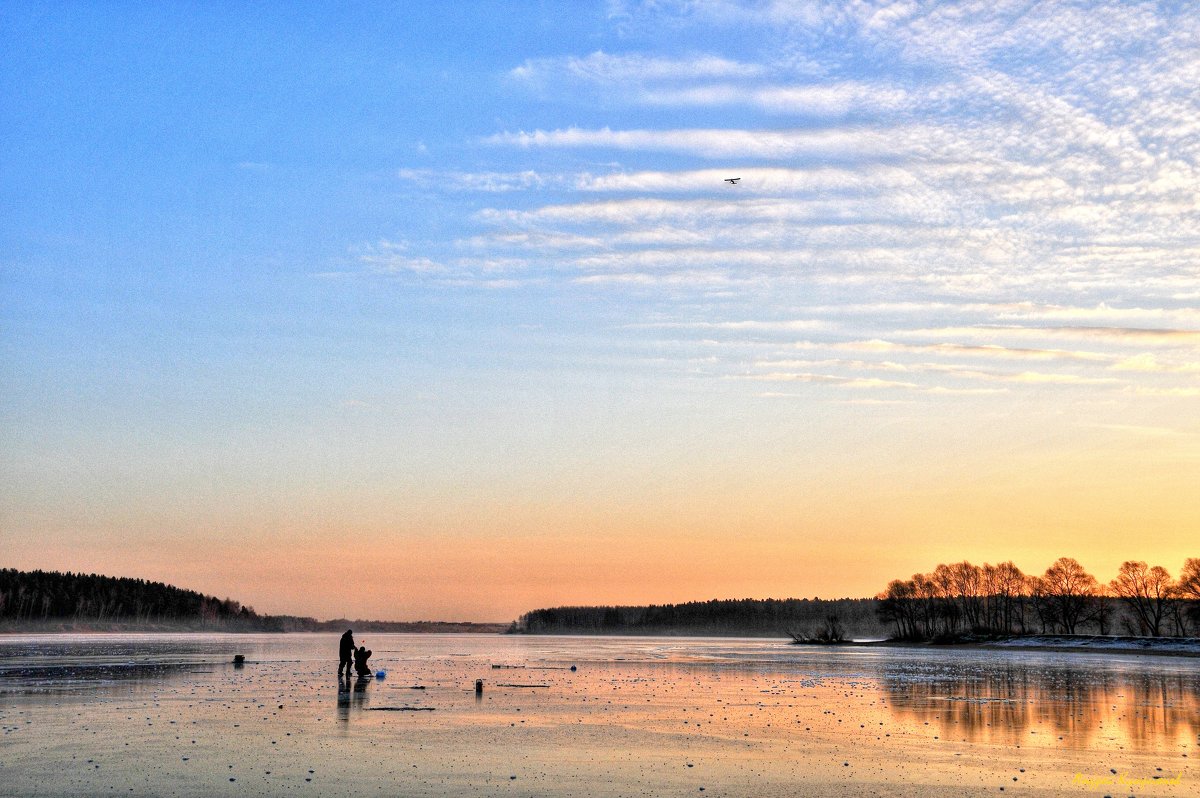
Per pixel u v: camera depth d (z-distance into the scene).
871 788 29.12
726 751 36.56
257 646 188.12
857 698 62.34
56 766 31.61
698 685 75.94
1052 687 73.50
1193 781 30.64
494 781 29.50
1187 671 101.56
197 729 41.34
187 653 138.62
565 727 43.88
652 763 33.38
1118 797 28.09
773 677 88.38
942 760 34.56
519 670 97.81
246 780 29.28
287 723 43.81
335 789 28.03
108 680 72.62
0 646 175.62
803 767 32.84
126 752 34.59
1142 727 45.28
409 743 37.47
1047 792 28.75
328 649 166.88
